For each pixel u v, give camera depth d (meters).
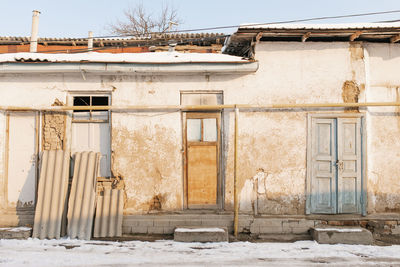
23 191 6.68
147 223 6.40
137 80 6.72
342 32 6.28
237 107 6.27
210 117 6.79
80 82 6.74
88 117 6.84
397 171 6.66
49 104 6.71
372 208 6.59
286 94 6.68
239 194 6.56
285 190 6.58
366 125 6.61
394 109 6.73
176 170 6.62
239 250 5.53
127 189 6.60
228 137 6.64
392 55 6.80
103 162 6.78
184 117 6.79
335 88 6.67
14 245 5.66
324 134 6.66
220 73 6.64
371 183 6.62
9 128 6.77
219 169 6.74
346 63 6.69
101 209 6.29
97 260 5.02
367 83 6.69
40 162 6.69
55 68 6.35
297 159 6.61
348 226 6.29
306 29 6.15
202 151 6.78
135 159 6.64
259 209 6.55
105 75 6.71
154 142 6.66
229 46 7.30
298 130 6.64
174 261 5.00
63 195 6.22
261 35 6.41
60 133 6.71
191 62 6.32
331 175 6.60
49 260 4.98
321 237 5.89
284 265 4.88
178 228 6.14
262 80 6.68
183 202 6.70
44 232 6.04
